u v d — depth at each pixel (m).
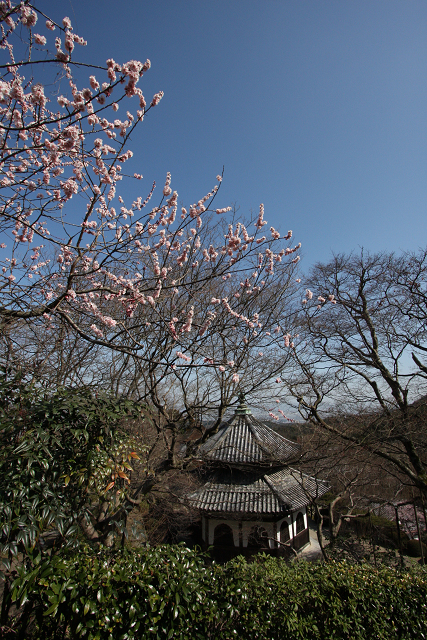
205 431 7.29
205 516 11.38
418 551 10.99
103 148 4.19
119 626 3.09
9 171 3.93
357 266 12.74
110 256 3.71
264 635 3.62
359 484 9.66
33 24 2.58
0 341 4.79
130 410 4.29
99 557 3.49
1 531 3.05
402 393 11.29
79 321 5.30
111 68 2.72
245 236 5.19
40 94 2.93
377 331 12.32
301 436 9.02
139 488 6.18
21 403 3.78
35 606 3.03
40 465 3.36
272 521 11.14
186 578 3.43
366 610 4.20
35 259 5.24
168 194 4.23
